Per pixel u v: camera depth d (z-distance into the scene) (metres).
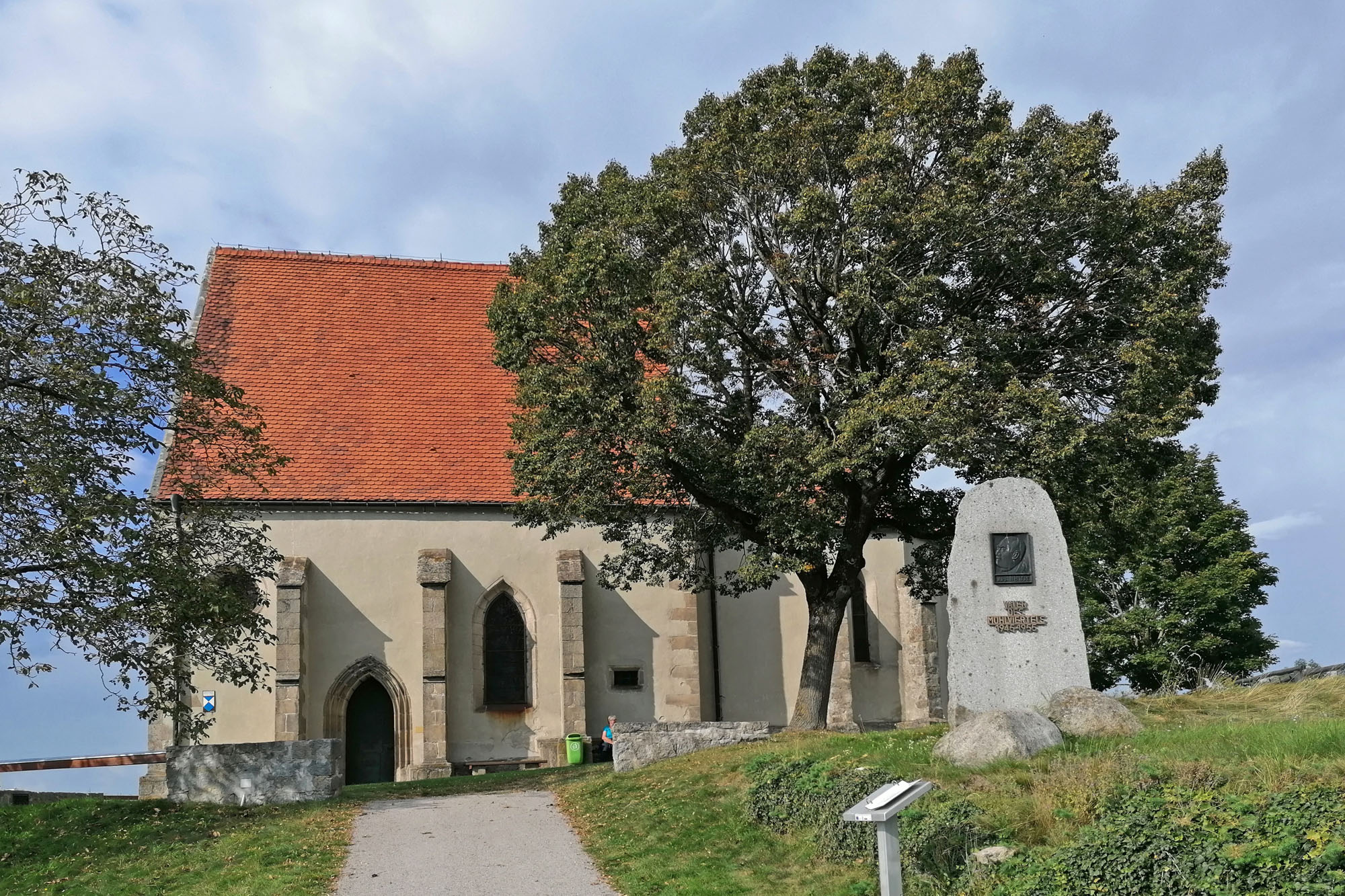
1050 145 23.22
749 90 25.09
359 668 30.80
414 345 36.34
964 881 12.07
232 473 24.98
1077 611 18.69
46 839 18.25
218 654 23.22
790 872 14.06
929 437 21.72
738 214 25.17
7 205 21.39
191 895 14.76
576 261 23.64
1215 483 40.66
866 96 24.44
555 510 25.34
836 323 24.03
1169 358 22.73
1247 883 10.00
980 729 16.38
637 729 22.41
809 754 18.66
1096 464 22.95
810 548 23.59
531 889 14.52
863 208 22.58
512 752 31.33
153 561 21.66
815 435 23.39
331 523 31.41
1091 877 11.02
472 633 31.72
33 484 19.75
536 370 24.41
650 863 15.19
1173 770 13.43
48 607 21.09
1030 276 23.84
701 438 24.25
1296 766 12.84
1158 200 23.64
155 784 28.70
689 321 23.80
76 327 21.31
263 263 37.66
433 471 32.81
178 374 22.48
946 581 27.45
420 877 15.23
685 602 33.25
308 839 17.45
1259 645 39.97
